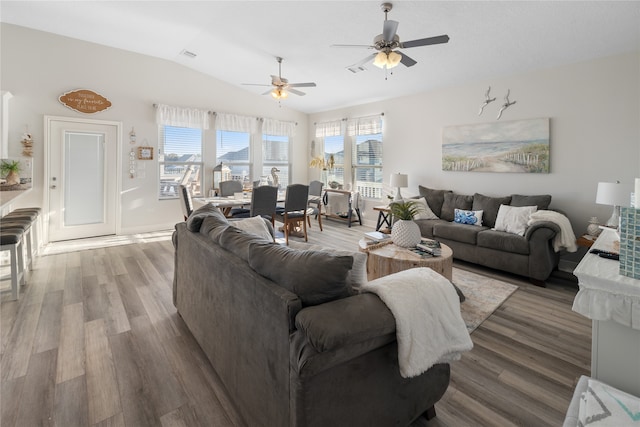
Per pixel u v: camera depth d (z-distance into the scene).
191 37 4.70
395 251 2.96
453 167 5.05
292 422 1.15
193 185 6.17
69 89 4.84
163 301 2.90
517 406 1.66
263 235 2.65
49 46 4.65
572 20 3.08
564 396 1.74
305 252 1.35
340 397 1.19
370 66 4.74
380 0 3.18
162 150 5.80
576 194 3.91
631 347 1.19
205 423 1.54
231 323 1.63
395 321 1.23
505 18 3.20
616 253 1.53
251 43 4.63
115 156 5.30
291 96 6.68
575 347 2.22
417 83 5.12
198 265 2.10
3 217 3.58
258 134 6.94
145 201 5.63
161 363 2.00
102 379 1.83
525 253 3.46
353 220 6.91
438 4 3.12
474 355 2.12
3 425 1.49
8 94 4.20
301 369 1.07
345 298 1.28
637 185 1.38
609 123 3.64
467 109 4.88
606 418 1.05
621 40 3.29
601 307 1.22
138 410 1.61
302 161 7.79
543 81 4.11
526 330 2.46
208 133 6.25
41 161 4.68
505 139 4.45
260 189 4.58
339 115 7.03
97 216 5.23
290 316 1.18
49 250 4.45
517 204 4.11
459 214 4.52
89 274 3.54
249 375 1.46
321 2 3.42
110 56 5.14
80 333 2.33
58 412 1.58
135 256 4.23
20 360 1.99
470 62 4.19
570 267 3.93
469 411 1.63
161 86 5.63
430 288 1.39
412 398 1.42
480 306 2.88
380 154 6.40
